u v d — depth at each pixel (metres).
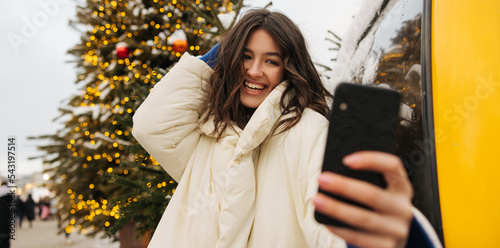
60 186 4.50
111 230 2.59
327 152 0.46
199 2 3.88
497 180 0.87
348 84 0.47
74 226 4.64
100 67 4.75
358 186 0.37
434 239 0.50
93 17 4.74
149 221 2.49
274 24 1.38
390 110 0.46
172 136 1.42
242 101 1.44
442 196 0.93
